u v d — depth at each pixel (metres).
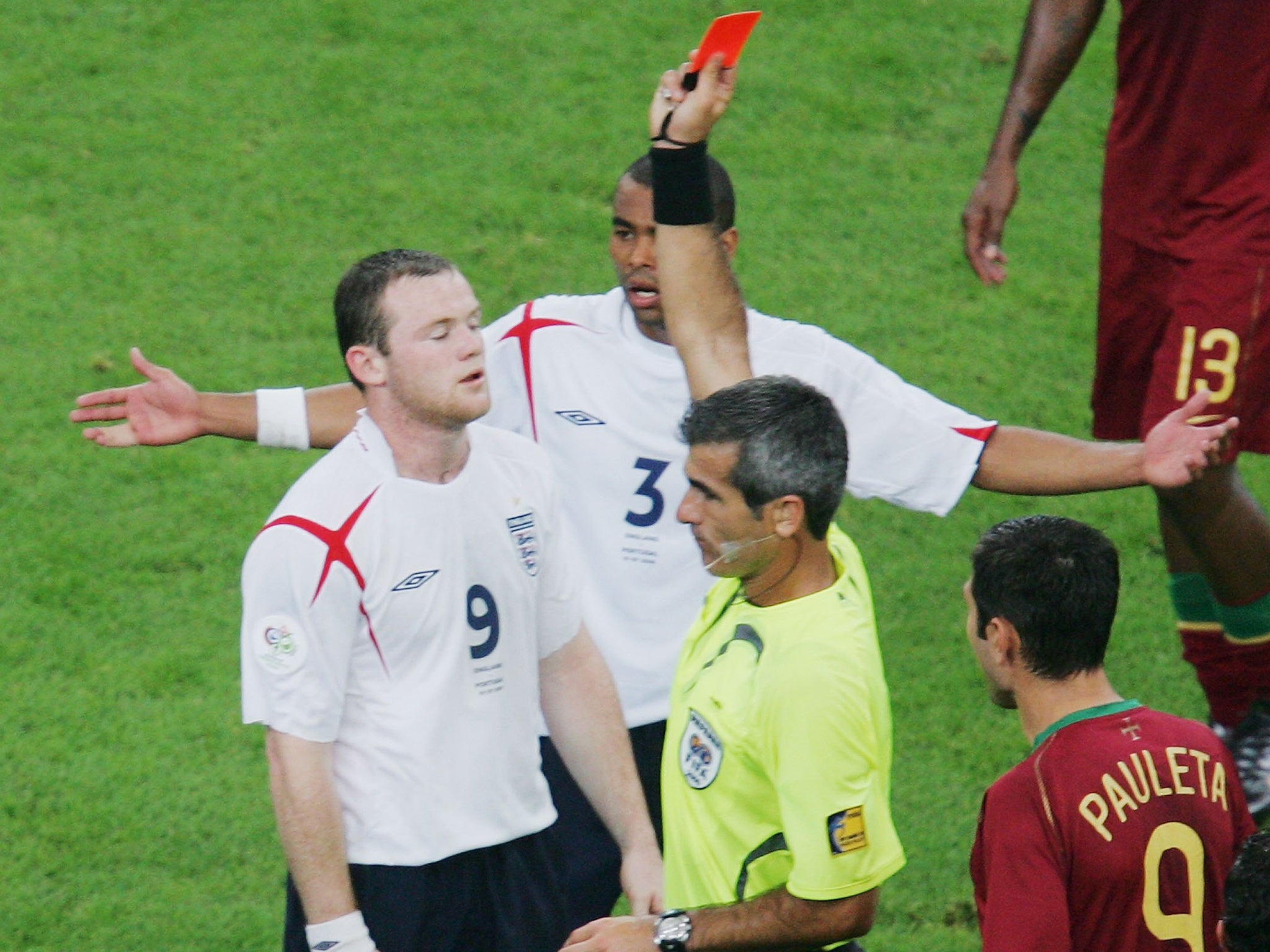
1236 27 16.98
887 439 15.09
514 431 15.51
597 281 28.78
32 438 24.94
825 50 35.03
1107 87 34.44
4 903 17.06
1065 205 31.44
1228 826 10.53
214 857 17.89
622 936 10.90
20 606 21.80
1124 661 21.59
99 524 23.39
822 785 10.22
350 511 11.77
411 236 29.73
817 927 10.37
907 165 32.16
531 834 13.09
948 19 35.91
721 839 11.04
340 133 32.34
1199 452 13.80
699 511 10.84
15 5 35.50
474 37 35.16
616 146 32.16
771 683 10.45
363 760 12.20
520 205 30.59
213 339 27.19
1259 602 17.12
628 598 15.20
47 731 19.70
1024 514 24.44
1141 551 23.80
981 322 28.36
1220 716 18.08
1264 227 17.38
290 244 29.50
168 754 19.42
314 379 26.34
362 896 12.30
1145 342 18.97
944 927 17.17
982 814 10.73
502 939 12.89
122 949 16.52
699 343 12.42
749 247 29.92
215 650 21.23
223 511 23.77
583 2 36.34
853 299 28.75
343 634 11.84
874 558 23.52
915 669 21.33
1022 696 10.98
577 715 13.48
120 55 34.19
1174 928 10.25
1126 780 10.37
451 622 12.16
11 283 28.23
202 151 31.70
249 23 35.34
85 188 30.62
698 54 11.74
